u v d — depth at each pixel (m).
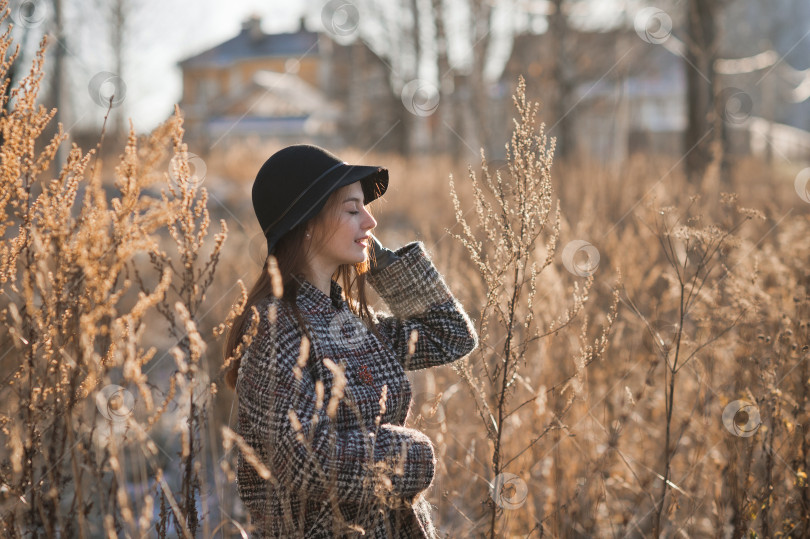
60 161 5.84
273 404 1.77
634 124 16.98
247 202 9.06
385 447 1.82
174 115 1.95
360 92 26.16
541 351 3.00
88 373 1.72
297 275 2.00
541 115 13.21
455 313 2.30
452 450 2.93
